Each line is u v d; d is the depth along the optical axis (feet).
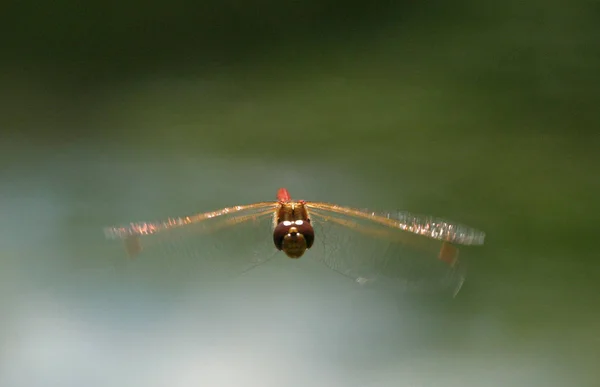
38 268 1.84
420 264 1.63
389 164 2.02
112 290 1.82
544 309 1.80
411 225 1.64
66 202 1.92
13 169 1.99
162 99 2.40
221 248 1.65
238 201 1.93
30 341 1.77
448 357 1.76
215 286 1.82
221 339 1.78
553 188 1.94
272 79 2.50
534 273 1.84
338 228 1.65
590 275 1.83
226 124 2.24
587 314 1.79
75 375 1.74
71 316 1.79
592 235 1.89
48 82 2.47
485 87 2.39
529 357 1.76
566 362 1.75
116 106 2.35
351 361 1.76
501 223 1.90
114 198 1.93
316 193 1.94
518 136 2.14
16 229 1.89
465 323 1.79
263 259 1.65
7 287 1.82
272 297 1.81
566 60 2.49
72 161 2.04
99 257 1.85
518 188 1.95
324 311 1.80
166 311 1.80
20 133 2.17
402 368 1.75
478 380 1.73
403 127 2.20
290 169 2.00
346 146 2.12
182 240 1.64
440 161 2.03
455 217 1.91
